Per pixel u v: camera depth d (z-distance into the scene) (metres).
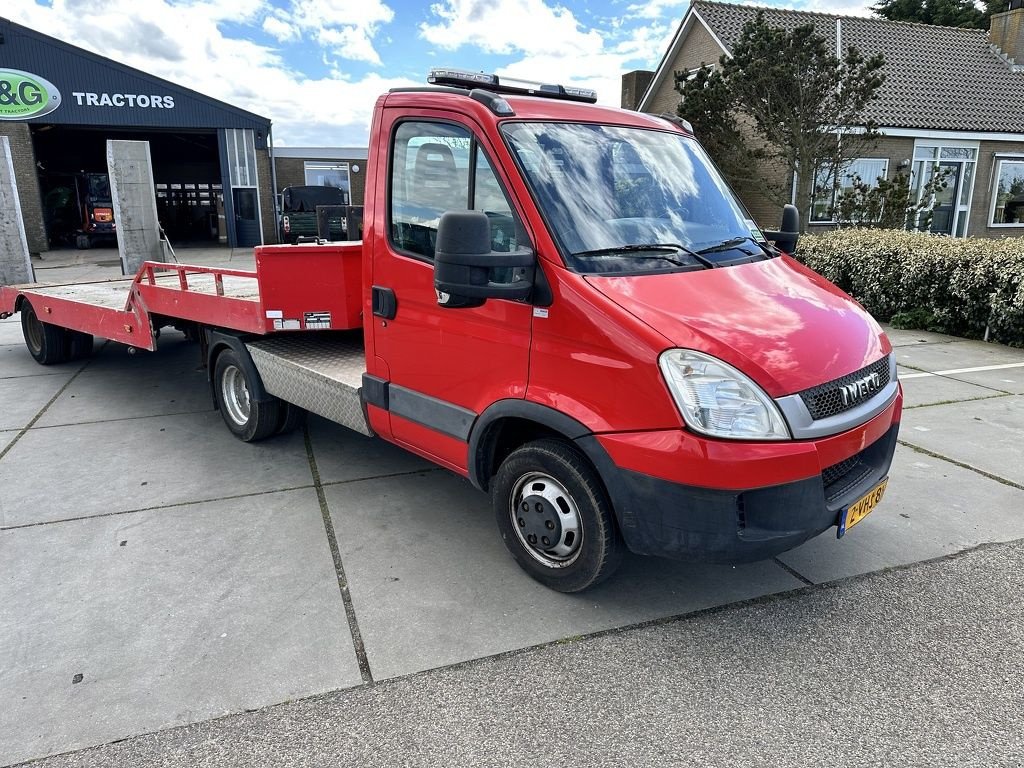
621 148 3.66
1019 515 4.16
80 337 8.30
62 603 3.34
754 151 15.61
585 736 2.52
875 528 4.03
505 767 2.39
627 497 2.86
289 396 4.83
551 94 4.07
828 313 3.20
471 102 3.37
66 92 22.70
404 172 3.68
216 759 2.43
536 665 2.90
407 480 4.79
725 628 3.14
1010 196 19.34
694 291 3.05
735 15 20.28
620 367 2.80
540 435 3.43
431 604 3.33
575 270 2.99
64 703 2.69
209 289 5.48
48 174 26.62
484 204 3.30
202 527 4.11
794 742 2.48
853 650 2.98
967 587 3.44
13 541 3.94
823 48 13.45
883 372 3.23
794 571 3.60
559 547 3.31
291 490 4.63
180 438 5.66
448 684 2.79
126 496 4.54
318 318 4.58
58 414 6.30
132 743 2.50
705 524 2.72
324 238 6.55
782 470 2.69
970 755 2.41
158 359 8.55
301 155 28.88
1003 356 7.89
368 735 2.53
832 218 16.36
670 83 22.72
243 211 25.66
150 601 3.36
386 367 3.93
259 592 3.43
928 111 18.27
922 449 5.17
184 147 30.17
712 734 2.53
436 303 3.51
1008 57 20.69
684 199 3.72
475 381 3.39
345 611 3.28
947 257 8.91
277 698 2.71
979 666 2.87
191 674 2.85
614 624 3.17
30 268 10.56
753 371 2.69
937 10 35.06
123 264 9.41
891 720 2.58
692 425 2.68
